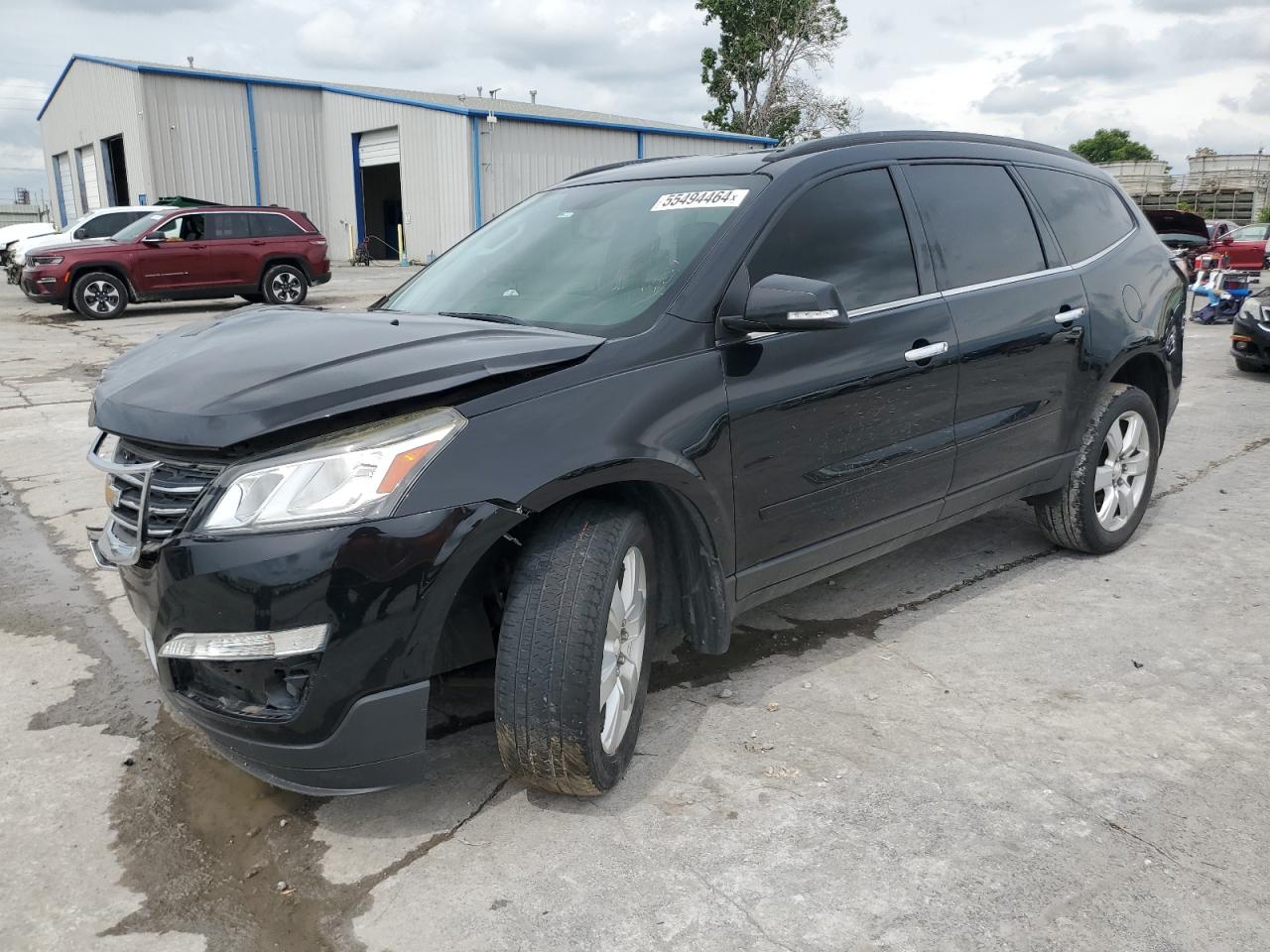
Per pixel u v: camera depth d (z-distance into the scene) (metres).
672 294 2.74
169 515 2.25
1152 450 4.48
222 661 2.20
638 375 2.54
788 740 2.88
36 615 3.91
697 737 2.91
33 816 2.55
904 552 4.55
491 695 3.19
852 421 3.08
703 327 2.71
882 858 2.33
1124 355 4.18
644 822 2.49
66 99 37.38
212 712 2.24
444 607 2.20
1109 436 4.27
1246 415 7.55
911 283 3.33
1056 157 4.28
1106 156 96.62
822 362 2.97
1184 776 2.67
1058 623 3.72
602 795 2.60
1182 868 2.29
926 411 3.34
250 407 2.17
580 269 3.06
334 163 33.00
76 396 8.72
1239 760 2.76
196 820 2.54
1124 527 4.45
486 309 3.04
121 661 3.49
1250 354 9.20
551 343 2.51
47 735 2.97
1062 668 3.34
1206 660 3.39
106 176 34.38
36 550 4.67
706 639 2.88
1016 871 2.28
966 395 3.49
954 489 3.57
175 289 16.06
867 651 3.50
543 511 2.42
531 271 3.16
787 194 3.02
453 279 3.39
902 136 3.56
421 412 2.24
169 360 2.60
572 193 3.61
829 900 2.19
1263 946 2.03
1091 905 2.16
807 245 3.03
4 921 2.16
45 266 15.10
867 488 3.20
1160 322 4.41
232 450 2.16
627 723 2.62
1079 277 4.03
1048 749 2.82
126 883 2.30
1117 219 4.46
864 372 3.09
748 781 2.66
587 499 2.52
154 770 2.78
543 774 2.43
